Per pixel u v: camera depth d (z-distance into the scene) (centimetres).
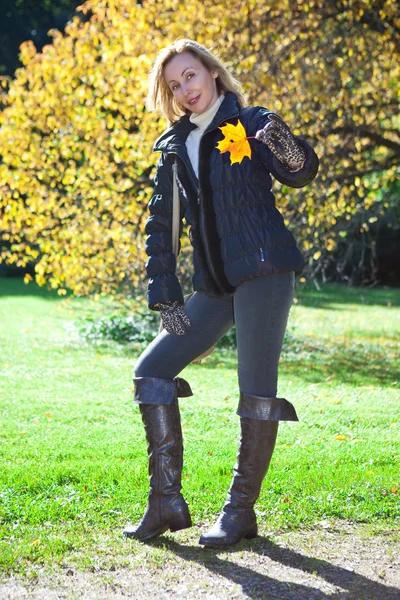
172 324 321
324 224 1020
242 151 301
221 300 323
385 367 974
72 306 1636
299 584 282
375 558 309
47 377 826
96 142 1011
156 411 319
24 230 1025
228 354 1048
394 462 471
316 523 349
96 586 280
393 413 648
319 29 991
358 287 2342
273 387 316
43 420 611
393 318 1634
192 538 331
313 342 1228
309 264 1034
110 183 992
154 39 920
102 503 376
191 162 320
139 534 326
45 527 343
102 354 1018
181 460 324
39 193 1010
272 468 444
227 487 402
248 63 912
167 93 337
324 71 955
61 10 2433
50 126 988
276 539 329
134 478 421
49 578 287
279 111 934
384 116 1149
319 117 967
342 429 580
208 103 319
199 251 318
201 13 927
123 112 941
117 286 1098
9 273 2461
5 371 860
